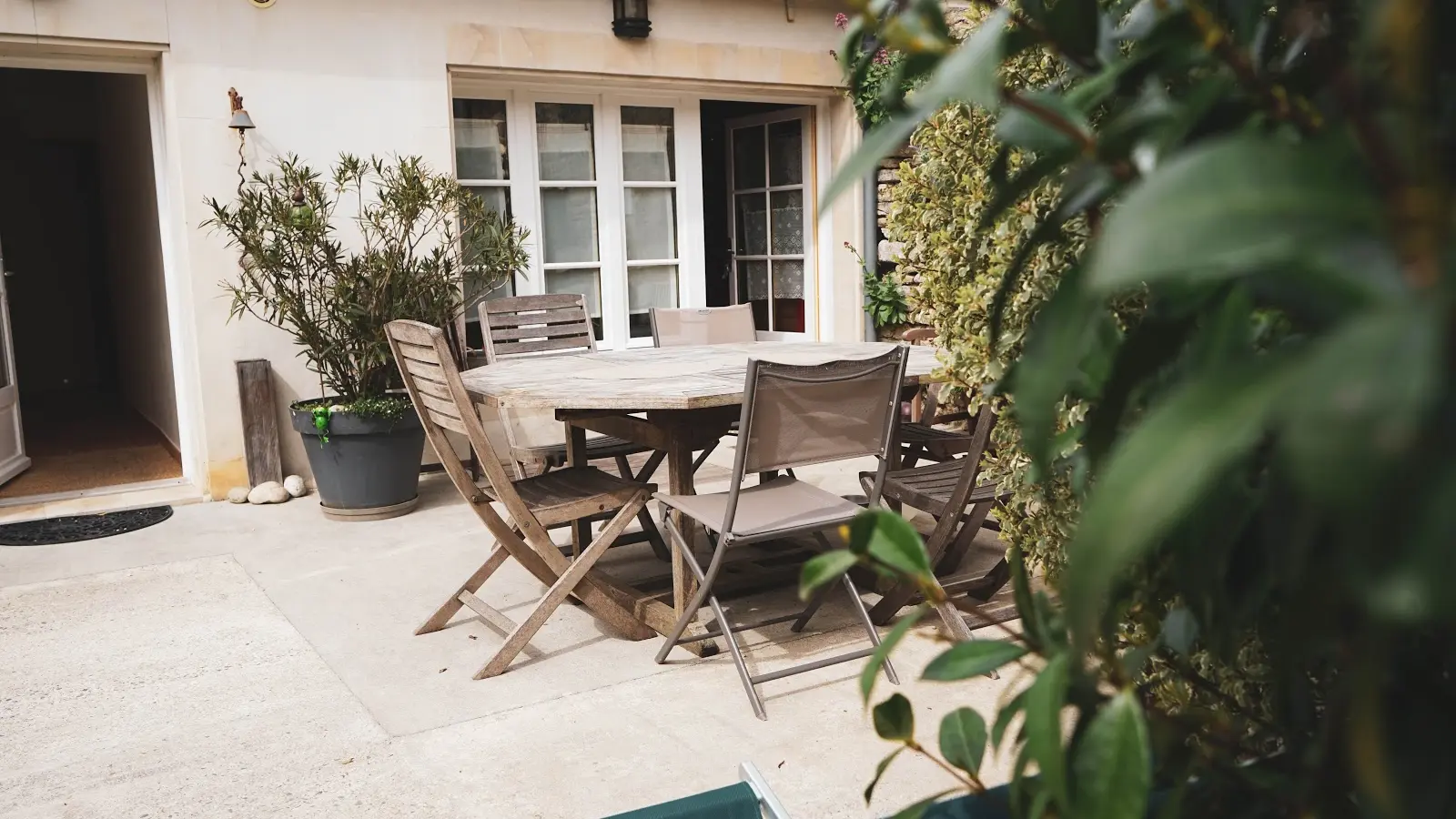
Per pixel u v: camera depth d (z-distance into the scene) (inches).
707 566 170.6
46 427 324.8
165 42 213.2
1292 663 22.2
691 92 277.0
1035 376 16.9
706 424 141.4
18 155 394.3
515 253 230.8
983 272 79.9
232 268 222.5
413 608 158.6
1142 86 23.9
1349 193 13.0
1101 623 27.1
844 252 296.7
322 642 145.8
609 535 137.2
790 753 109.6
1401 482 12.4
